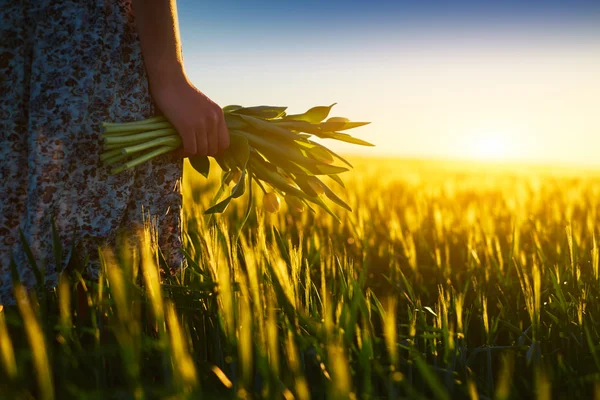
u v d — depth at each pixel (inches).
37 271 37.9
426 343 41.2
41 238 39.6
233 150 45.2
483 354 41.5
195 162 44.1
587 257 59.9
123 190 42.1
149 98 43.0
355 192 125.3
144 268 39.3
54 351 39.4
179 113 41.7
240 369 35.3
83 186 41.0
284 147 46.1
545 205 101.0
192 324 42.3
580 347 40.9
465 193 127.6
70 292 43.3
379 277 63.2
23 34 40.1
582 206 93.7
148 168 43.7
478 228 68.5
